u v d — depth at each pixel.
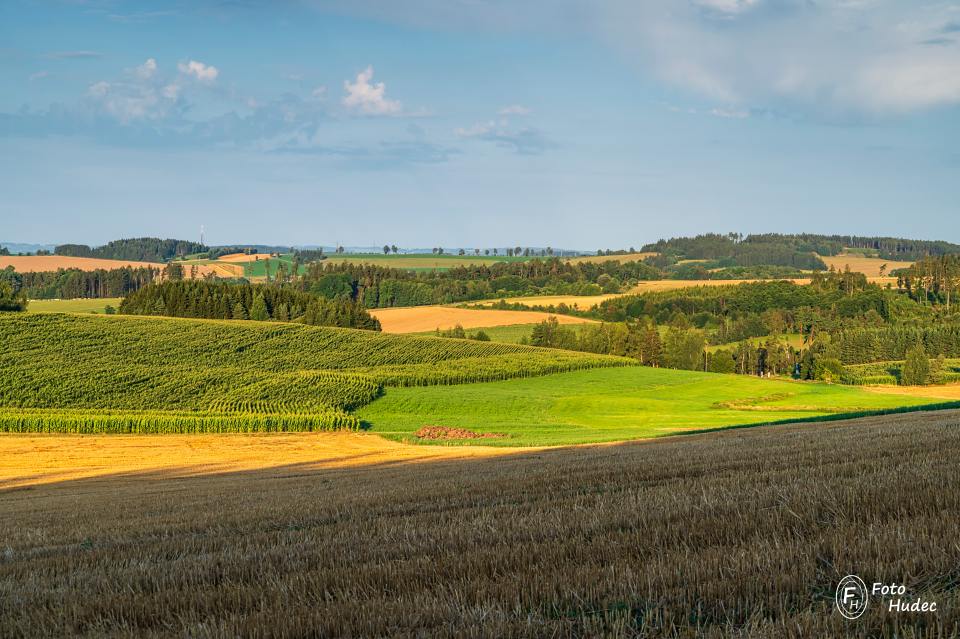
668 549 6.96
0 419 50.31
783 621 4.79
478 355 107.12
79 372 69.88
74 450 45.06
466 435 54.75
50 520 16.89
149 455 44.12
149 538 11.69
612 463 18.17
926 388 105.56
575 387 89.00
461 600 5.82
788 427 34.66
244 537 10.58
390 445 49.81
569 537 8.04
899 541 6.31
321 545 9.02
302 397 67.88
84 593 7.46
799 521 7.55
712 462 15.78
